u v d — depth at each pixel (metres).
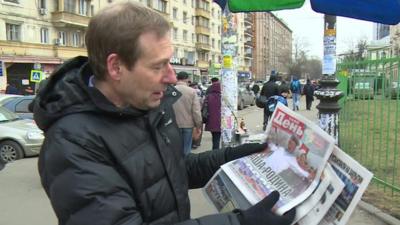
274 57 134.25
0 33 33.19
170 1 63.44
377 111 6.99
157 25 1.42
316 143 1.68
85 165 1.32
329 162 1.68
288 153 1.78
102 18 1.41
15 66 34.78
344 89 8.89
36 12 36.47
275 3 4.64
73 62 1.54
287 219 1.46
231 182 1.76
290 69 107.69
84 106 1.41
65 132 1.37
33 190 6.83
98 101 1.41
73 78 1.47
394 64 6.12
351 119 8.34
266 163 1.79
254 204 1.56
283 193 1.63
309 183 1.62
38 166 1.45
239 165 1.82
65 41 39.81
